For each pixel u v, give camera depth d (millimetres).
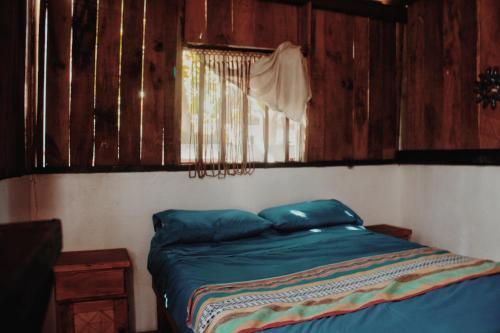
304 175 3865
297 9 3811
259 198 3686
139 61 3268
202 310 1836
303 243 2984
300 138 3852
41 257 800
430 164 3922
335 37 3963
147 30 3293
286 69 3682
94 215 3152
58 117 3055
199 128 3451
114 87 3201
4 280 612
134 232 3260
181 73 3398
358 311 1729
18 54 2547
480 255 3441
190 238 2951
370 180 4176
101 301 2676
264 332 1543
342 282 2115
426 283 2021
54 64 3033
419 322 1617
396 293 1909
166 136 3355
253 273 2326
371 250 2781
